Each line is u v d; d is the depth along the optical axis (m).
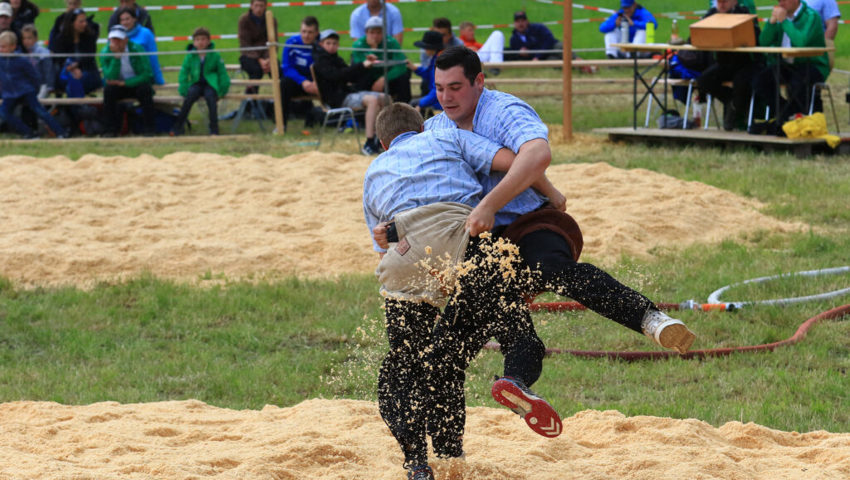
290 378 11.28
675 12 59.19
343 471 7.55
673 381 11.05
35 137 29.88
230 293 14.49
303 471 7.59
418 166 6.79
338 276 15.70
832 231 18.03
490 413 9.30
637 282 14.05
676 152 25.55
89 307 13.87
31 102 29.41
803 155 24.48
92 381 11.20
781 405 9.99
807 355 11.64
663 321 6.08
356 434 8.47
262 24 32.03
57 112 30.66
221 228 18.14
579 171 21.84
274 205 19.92
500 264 6.39
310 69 30.05
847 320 12.96
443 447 7.20
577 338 12.49
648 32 36.91
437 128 7.38
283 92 30.48
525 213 6.79
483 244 6.49
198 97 29.62
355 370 11.51
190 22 59.03
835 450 8.02
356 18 34.56
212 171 22.50
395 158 6.93
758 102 26.14
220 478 7.15
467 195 6.73
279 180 21.59
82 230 17.88
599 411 9.40
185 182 21.61
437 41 28.03
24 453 7.78
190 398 10.75
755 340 12.33
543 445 8.13
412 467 6.89
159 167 22.91
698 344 12.26
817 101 26.14
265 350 12.42
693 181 21.17
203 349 12.36
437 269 6.55
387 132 7.32
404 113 7.32
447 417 7.00
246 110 34.09
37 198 19.83
